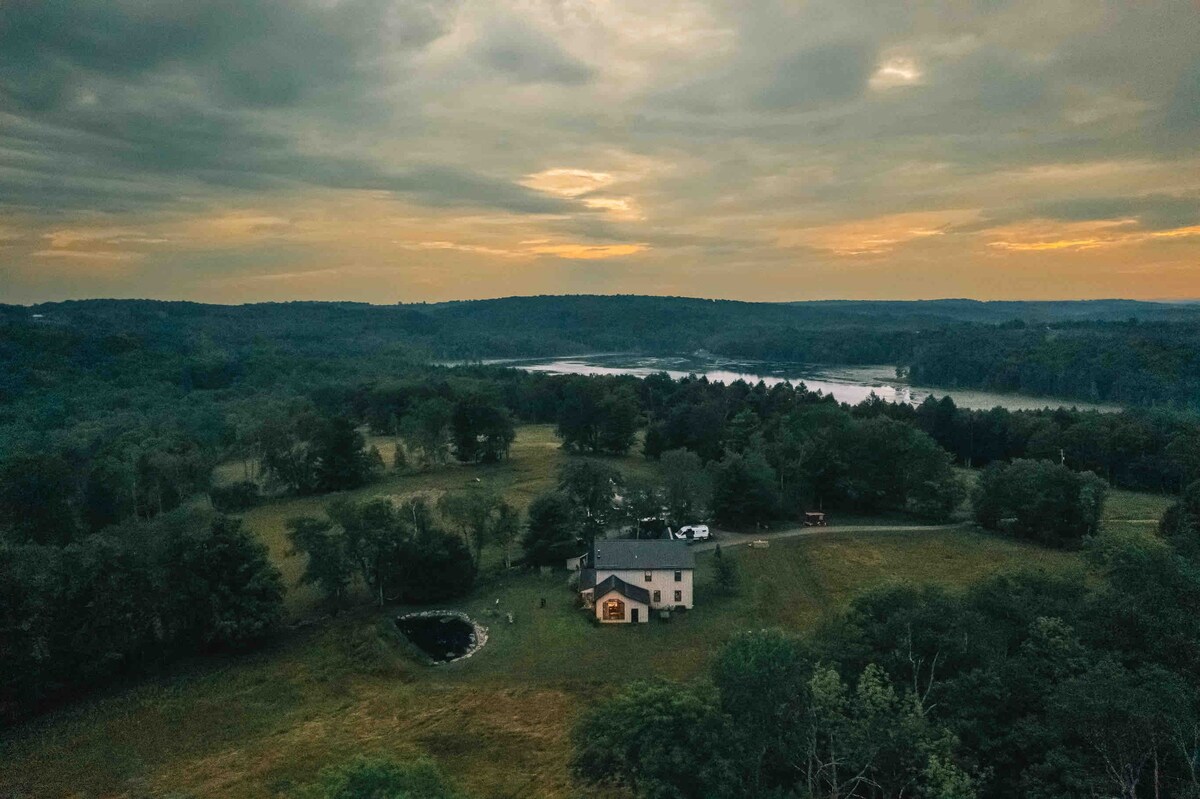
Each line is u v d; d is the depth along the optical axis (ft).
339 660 202.28
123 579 199.11
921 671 120.88
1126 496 395.34
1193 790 82.58
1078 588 146.51
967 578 258.98
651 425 490.90
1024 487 310.04
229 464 469.57
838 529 325.21
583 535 282.36
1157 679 95.40
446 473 426.51
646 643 207.92
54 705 184.34
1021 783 96.43
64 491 313.32
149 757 159.02
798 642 133.39
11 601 178.50
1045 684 108.27
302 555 284.61
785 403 546.67
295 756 157.48
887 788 102.06
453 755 155.94
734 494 322.34
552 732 163.63
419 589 241.55
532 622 224.33
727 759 99.50
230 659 206.08
